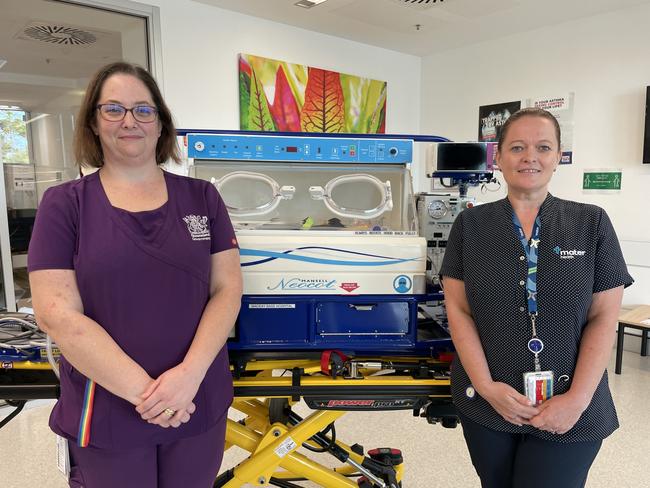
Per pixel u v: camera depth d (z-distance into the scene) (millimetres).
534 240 1182
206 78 3617
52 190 1091
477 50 4625
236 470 1603
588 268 1146
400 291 1476
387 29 4191
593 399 1155
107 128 1088
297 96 4117
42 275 1024
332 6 3658
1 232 3102
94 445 1062
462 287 1300
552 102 4156
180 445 1124
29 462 2254
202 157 1570
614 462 2225
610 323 1151
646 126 3611
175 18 3420
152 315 1076
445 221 1700
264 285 1444
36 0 3090
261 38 3883
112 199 1108
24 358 1444
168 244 1101
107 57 4520
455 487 2057
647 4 3580
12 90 4898
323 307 1476
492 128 4590
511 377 1165
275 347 1475
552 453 1147
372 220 1661
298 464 1656
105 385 1018
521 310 1163
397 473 1896
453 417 1565
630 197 3793
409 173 1645
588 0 3545
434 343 1511
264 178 1653
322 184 1707
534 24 4090
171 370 1058
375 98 4723
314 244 1437
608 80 3824
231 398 1239
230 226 1259
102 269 1038
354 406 1457
